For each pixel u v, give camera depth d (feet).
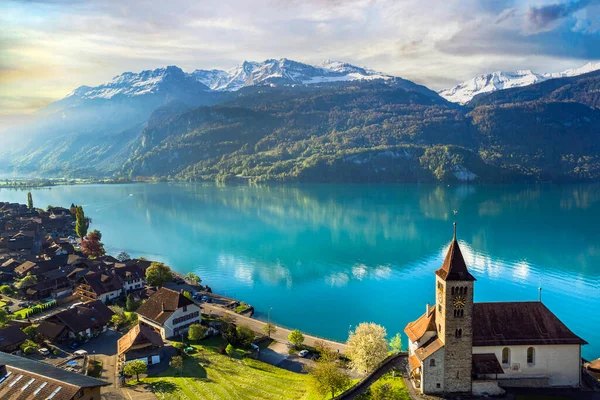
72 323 396.98
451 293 264.52
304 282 625.00
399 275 647.97
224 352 377.09
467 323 266.57
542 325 283.38
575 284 590.55
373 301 547.90
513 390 274.16
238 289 599.57
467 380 270.26
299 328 469.57
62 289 535.19
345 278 639.76
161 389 300.61
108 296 522.06
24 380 240.94
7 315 449.89
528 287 581.94
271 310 522.06
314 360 379.96
